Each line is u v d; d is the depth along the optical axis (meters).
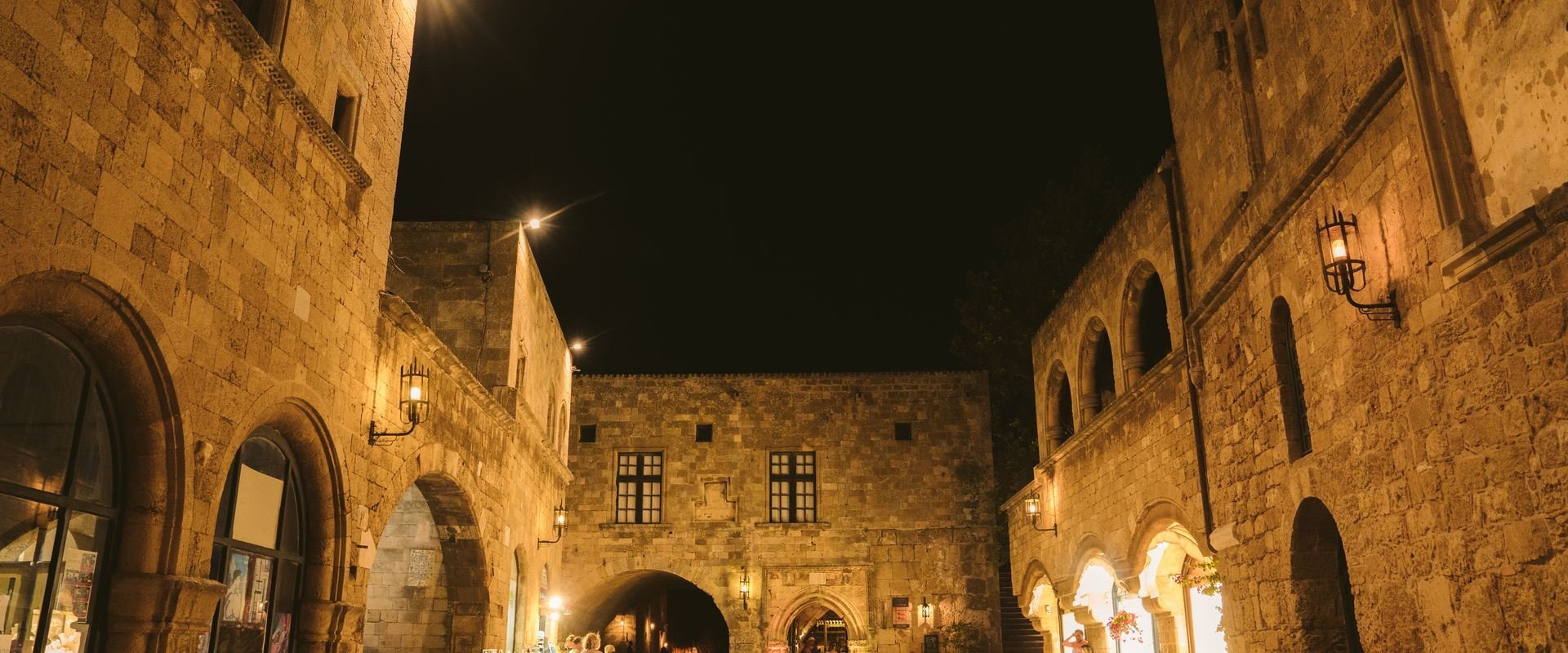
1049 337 22.20
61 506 6.77
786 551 29.58
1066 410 22.83
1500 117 6.43
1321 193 9.11
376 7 11.80
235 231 8.34
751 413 30.70
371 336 11.48
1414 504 7.61
